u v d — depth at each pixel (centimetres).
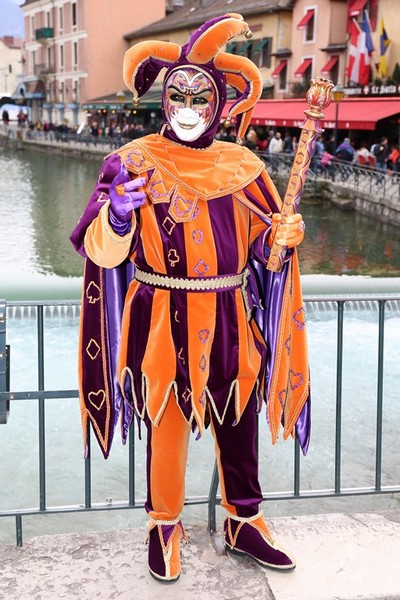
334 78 3122
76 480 536
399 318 871
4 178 3022
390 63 2708
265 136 3259
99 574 277
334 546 292
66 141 4484
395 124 2550
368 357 761
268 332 279
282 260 261
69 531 478
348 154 2308
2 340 282
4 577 274
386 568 280
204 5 4309
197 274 257
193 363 258
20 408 638
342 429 616
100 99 4716
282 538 297
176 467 274
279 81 3450
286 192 257
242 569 281
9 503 505
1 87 8644
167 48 262
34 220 1953
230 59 263
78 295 837
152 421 262
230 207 261
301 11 3269
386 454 578
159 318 260
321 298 303
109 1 5012
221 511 499
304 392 284
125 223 239
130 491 303
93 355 274
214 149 267
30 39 6134
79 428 609
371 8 2797
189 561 285
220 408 266
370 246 1620
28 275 873
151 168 256
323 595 266
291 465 560
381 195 1934
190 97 258
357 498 521
